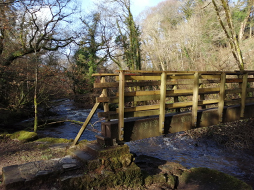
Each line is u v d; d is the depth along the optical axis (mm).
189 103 4969
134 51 16906
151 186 3969
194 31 16672
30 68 9258
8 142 6258
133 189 3740
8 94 9969
